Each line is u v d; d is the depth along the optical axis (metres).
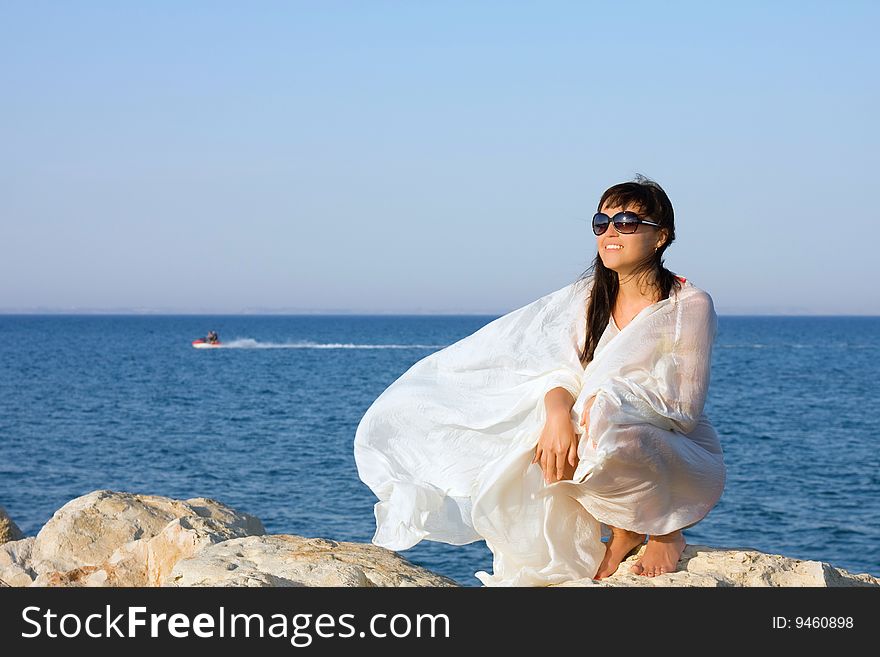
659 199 4.49
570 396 4.51
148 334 192.00
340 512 21.50
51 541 6.45
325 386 63.28
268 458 30.44
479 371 4.84
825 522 20.55
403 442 4.94
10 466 28.67
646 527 4.46
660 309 4.39
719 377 73.44
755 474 27.34
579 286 4.83
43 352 111.19
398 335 197.12
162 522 6.65
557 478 4.37
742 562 4.68
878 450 33.03
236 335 190.88
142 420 41.94
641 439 4.15
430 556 15.97
